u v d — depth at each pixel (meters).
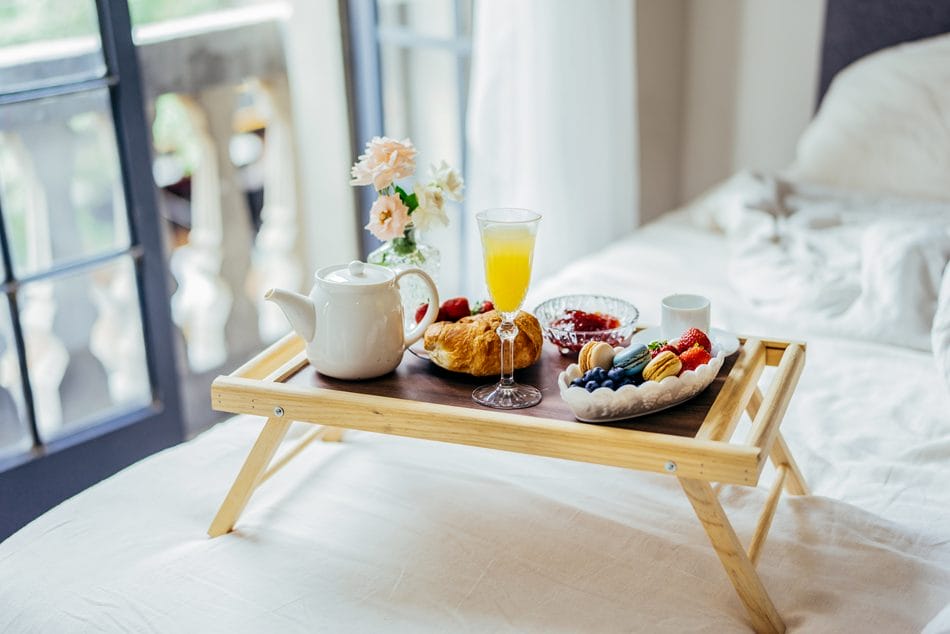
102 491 1.54
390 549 1.35
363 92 2.94
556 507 1.42
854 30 2.79
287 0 3.01
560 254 2.74
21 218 2.96
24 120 2.50
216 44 3.07
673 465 1.19
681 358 1.32
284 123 3.45
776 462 1.47
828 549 1.34
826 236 2.21
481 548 1.35
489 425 1.27
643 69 3.04
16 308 2.12
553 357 1.48
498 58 2.54
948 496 1.45
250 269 3.58
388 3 3.03
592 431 1.23
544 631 1.19
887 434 1.62
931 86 2.49
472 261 2.72
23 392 2.16
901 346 1.91
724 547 1.19
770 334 1.98
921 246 1.94
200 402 3.26
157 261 2.31
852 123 2.55
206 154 3.38
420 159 3.14
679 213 2.77
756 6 3.01
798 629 1.21
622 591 1.26
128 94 2.17
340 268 1.44
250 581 1.30
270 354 1.53
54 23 2.55
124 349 3.33
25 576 1.35
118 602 1.28
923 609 1.23
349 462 1.59
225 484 1.55
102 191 3.11
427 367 1.46
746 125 3.16
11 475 2.12
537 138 2.62
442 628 1.21
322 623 1.22
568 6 2.59
